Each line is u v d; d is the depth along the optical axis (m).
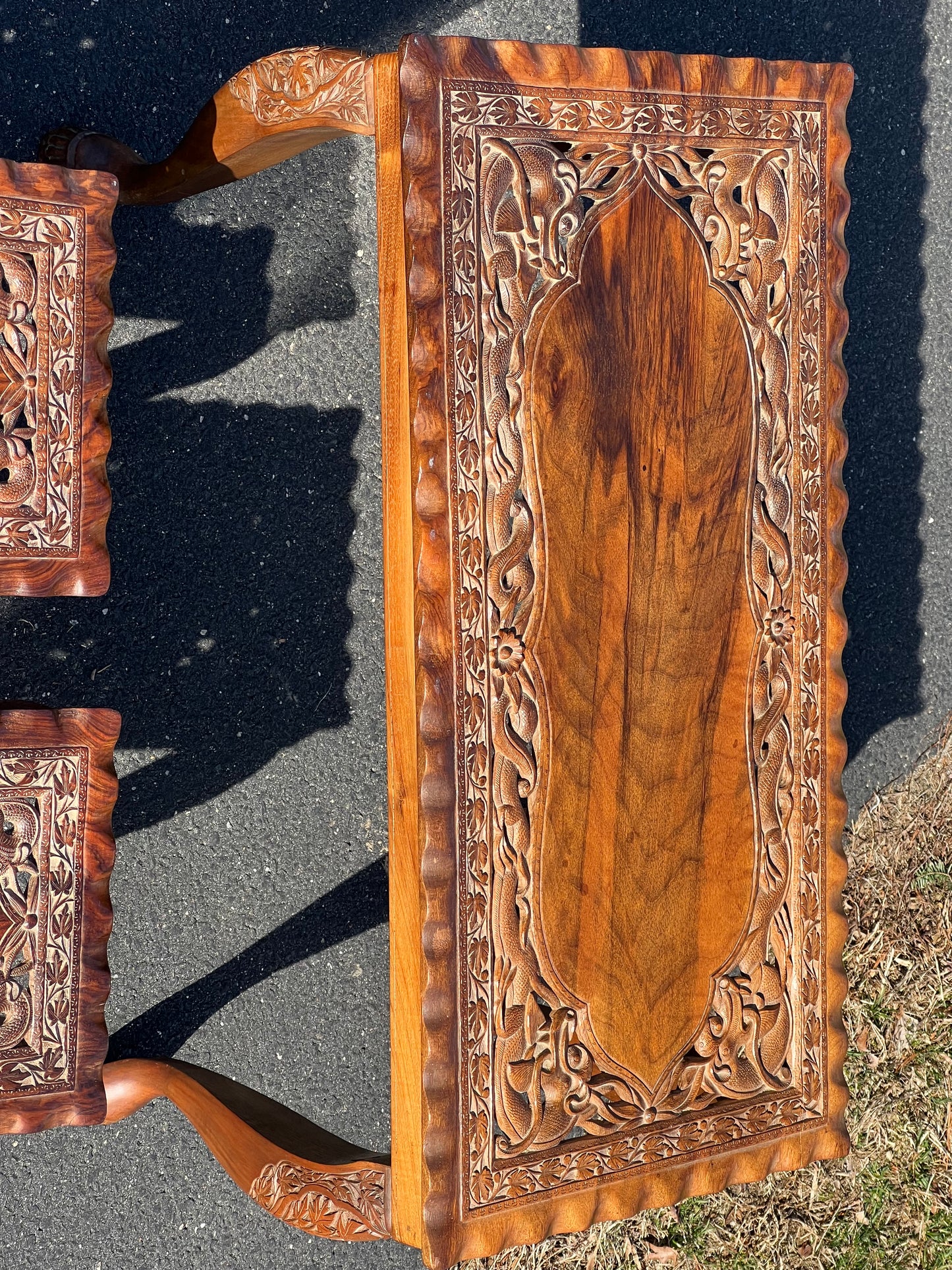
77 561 1.63
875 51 2.66
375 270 2.36
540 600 1.56
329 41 2.31
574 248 1.55
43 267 1.59
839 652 1.77
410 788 1.51
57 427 1.61
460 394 1.50
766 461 1.70
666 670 1.64
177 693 2.27
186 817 2.28
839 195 1.74
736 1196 2.55
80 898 1.66
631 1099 1.64
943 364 2.74
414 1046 1.52
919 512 2.74
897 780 2.74
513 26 2.41
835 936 1.78
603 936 1.61
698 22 2.53
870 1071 2.65
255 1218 2.33
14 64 2.10
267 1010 2.34
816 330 1.73
